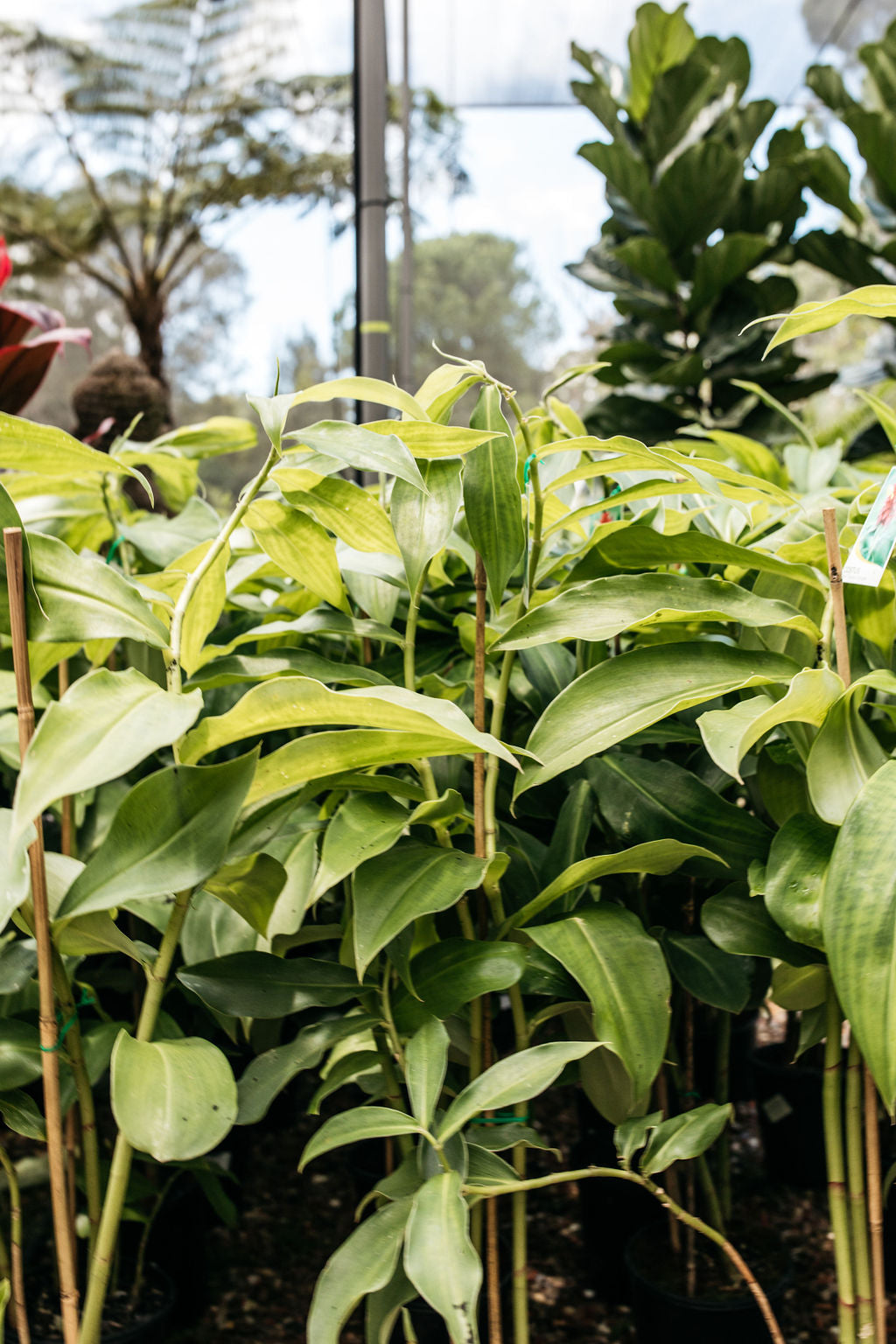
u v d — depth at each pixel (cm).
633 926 67
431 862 64
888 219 243
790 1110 121
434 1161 63
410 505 69
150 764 100
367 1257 57
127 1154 61
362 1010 72
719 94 254
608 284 245
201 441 125
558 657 87
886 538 60
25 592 56
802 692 56
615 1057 77
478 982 65
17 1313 71
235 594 100
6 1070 65
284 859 79
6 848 56
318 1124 145
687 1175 98
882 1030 53
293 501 67
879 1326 71
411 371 461
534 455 70
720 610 67
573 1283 109
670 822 74
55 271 795
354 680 69
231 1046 109
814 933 59
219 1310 103
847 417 254
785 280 226
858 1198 72
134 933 98
